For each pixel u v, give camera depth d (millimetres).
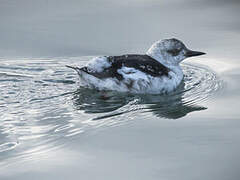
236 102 11852
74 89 12758
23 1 21219
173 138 9703
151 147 9273
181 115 11094
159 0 21297
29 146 9211
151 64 13125
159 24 18266
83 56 15516
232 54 15695
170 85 13102
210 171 8336
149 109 11547
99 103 11789
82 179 8094
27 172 8273
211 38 16938
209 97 12391
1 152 8930
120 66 12719
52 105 11484
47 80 13484
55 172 8281
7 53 15695
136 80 12578
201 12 19703
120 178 8109
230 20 18672
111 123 10500
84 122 10477
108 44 16422
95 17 19094
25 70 14359
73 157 8828
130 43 16438
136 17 19094
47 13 19625
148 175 8219
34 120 10516
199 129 10156
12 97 11984
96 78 12508
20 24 18328
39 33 17406
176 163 8633
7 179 8047
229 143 9406
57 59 15352
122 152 9062
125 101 12125
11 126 10109
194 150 9133
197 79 14062
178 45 14008
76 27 18000
